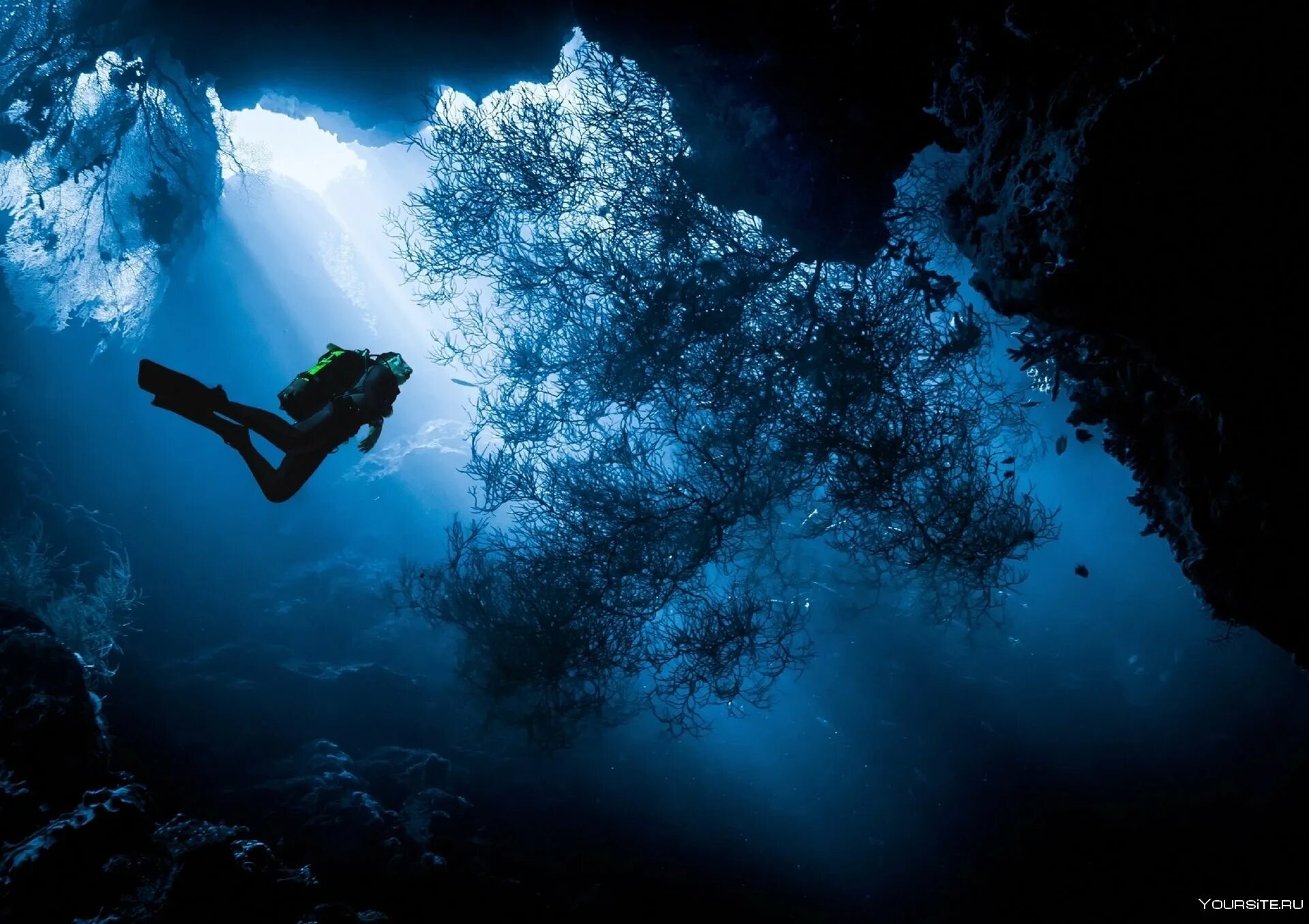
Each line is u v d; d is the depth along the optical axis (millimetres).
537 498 9484
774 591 10922
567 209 9594
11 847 7613
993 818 13039
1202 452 7117
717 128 8758
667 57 8664
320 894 9117
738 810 13539
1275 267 5523
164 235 15688
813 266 9602
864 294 9180
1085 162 5543
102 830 7828
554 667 9195
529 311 9602
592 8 8695
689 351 9344
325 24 11539
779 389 9195
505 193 9375
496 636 9414
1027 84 6363
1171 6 5031
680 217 9070
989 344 9516
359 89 12305
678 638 9305
